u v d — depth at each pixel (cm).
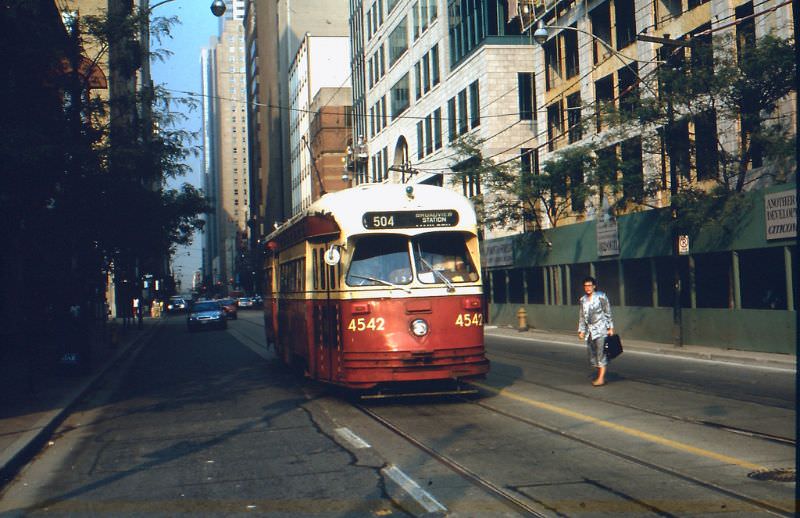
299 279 1500
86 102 1761
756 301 2053
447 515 630
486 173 3309
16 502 752
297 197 10912
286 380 1695
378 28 6047
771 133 2002
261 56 15288
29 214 1698
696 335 2294
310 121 9581
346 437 988
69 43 1725
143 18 1809
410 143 5297
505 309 3797
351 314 1205
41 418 1205
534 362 1898
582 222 3031
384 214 1228
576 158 2728
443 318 1216
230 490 746
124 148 1747
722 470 743
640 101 2170
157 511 684
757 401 1181
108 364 2294
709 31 2011
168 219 2270
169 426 1154
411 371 1191
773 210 1959
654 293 2545
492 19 4034
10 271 2361
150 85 1848
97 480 826
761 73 1939
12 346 2366
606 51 3188
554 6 3556
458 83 4412
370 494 706
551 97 3681
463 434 974
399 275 1216
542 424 1022
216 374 1925
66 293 2114
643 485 698
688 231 2230
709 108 2098
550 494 677
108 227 1942
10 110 1521
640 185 2347
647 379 1502
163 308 8219
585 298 1415
